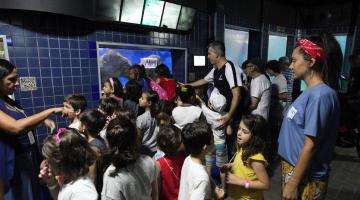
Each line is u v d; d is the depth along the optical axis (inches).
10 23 95.0
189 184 54.7
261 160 59.7
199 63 172.1
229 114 99.0
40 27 102.1
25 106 101.0
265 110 120.3
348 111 157.8
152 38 143.8
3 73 59.8
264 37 216.7
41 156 73.9
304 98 48.9
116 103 94.5
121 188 50.1
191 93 93.0
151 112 94.2
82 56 116.3
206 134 56.6
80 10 103.7
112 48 131.3
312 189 50.3
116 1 116.7
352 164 137.1
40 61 103.5
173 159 66.0
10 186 61.2
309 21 246.4
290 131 51.5
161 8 137.6
